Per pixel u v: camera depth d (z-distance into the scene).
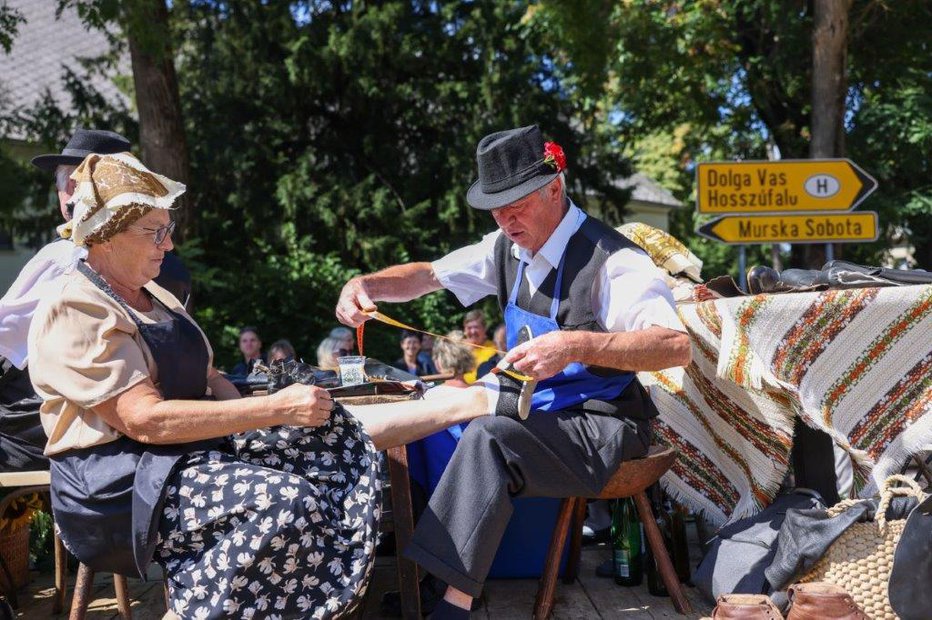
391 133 18.33
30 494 3.65
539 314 3.03
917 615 2.64
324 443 2.54
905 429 3.00
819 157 11.20
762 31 15.25
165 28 11.23
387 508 3.32
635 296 2.82
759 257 24.62
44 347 2.38
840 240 7.93
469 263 3.46
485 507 2.71
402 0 17.38
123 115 15.98
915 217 17.41
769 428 3.28
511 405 2.83
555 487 2.82
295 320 16.41
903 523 2.73
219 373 2.97
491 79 17.52
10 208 12.59
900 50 15.19
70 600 3.59
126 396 2.36
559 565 3.34
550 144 2.98
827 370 3.07
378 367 3.53
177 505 2.33
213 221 17.27
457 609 2.72
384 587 3.54
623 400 2.99
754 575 3.01
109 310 2.40
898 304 2.96
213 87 17.36
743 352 3.13
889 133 16.09
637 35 13.83
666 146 29.12
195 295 13.55
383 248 16.88
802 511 2.85
